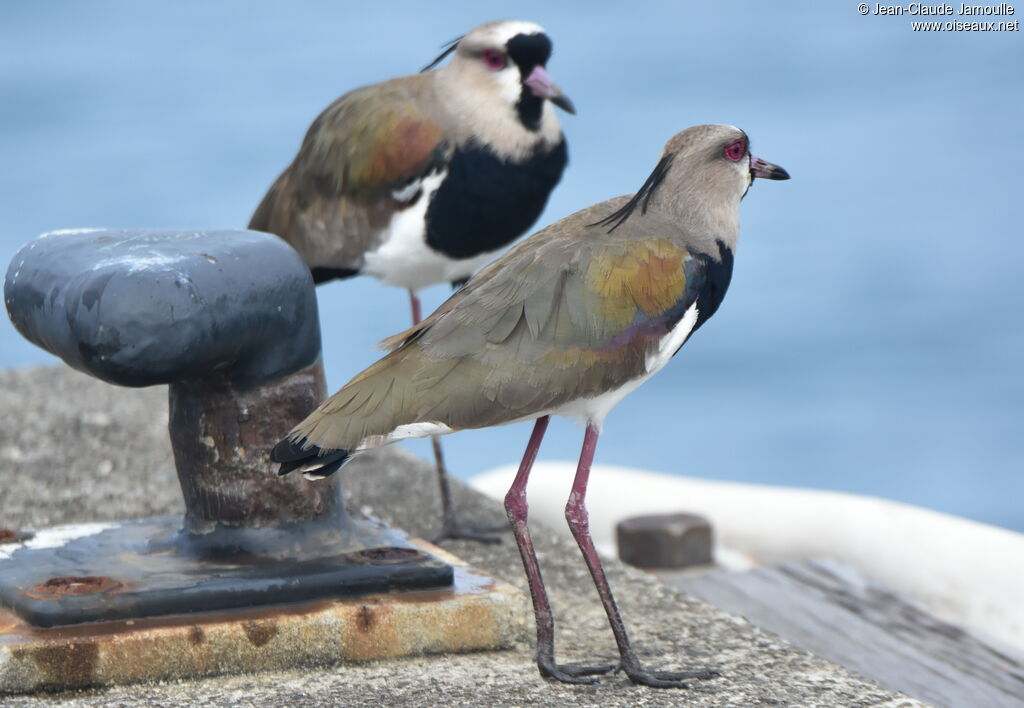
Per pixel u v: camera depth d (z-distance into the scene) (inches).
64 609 318.3
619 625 329.1
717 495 544.7
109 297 311.1
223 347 325.7
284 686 318.3
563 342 319.6
